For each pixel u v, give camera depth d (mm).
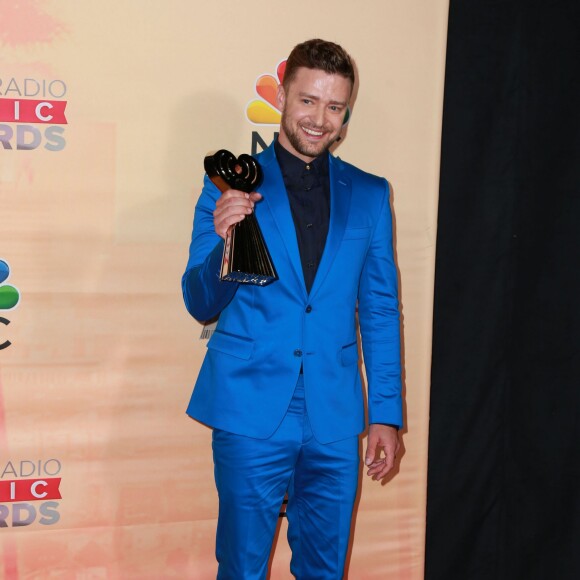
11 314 2051
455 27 2400
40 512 2115
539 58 2430
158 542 2191
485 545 2555
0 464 2078
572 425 2514
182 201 2115
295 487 1896
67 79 2020
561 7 2426
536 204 2469
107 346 2111
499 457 2537
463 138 2436
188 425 2178
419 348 2291
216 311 1740
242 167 1586
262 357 1770
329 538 1852
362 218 1854
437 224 2383
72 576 2145
